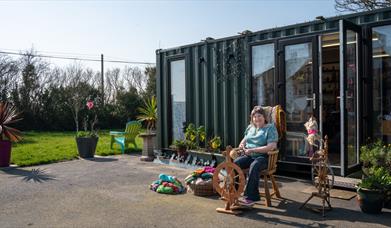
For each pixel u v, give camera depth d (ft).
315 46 20.80
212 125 26.58
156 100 31.42
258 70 23.73
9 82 67.26
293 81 21.94
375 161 17.01
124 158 31.40
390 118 19.45
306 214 15.29
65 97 68.74
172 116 29.96
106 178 22.67
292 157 21.76
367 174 17.24
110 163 28.53
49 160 29.17
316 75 20.77
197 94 27.48
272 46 22.99
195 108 27.76
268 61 23.24
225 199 15.76
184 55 28.32
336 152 25.66
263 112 17.49
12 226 14.24
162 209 16.15
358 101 19.54
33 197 18.31
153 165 27.43
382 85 19.53
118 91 77.30
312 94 20.95
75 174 24.04
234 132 25.03
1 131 26.73
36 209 16.34
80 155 31.45
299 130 21.72
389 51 19.19
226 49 25.43
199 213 15.55
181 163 26.55
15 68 68.13
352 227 13.71
